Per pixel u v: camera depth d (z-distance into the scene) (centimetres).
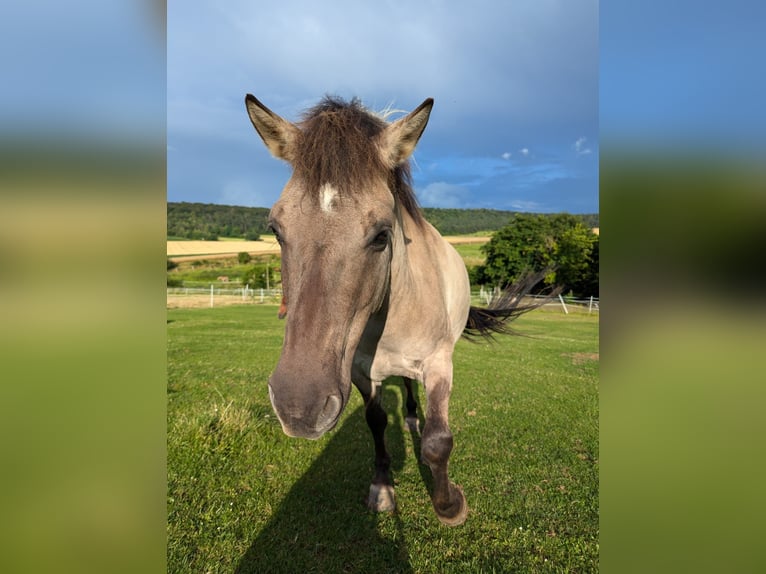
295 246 181
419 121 212
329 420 166
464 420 486
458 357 929
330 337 172
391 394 607
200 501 307
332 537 276
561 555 262
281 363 168
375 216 184
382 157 207
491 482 343
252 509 302
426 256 285
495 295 526
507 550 266
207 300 2761
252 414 457
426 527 288
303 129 214
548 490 331
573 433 446
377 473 317
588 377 723
